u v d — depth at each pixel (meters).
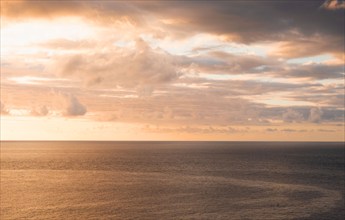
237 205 70.25
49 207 67.81
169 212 64.25
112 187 92.06
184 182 101.56
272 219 60.09
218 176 115.00
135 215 62.06
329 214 63.50
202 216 61.72
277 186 94.44
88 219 59.50
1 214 62.59
